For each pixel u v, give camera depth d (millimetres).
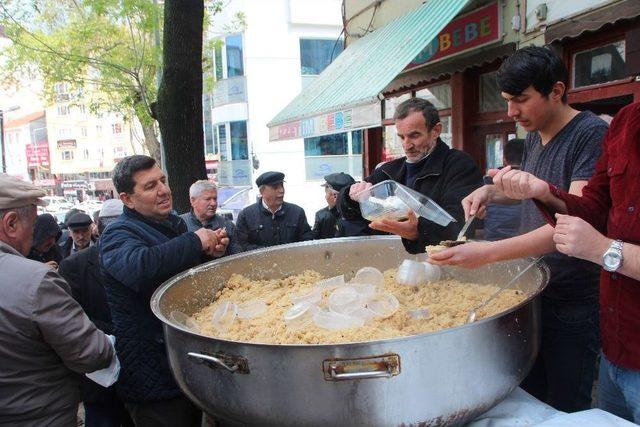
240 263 1981
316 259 2123
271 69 17359
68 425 1641
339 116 5035
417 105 2082
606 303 1346
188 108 4023
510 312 1136
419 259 2002
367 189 1729
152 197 1964
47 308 1481
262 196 4203
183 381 1225
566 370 1714
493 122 4918
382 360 993
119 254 1787
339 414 1021
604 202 1343
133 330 1861
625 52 3357
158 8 7320
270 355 1025
